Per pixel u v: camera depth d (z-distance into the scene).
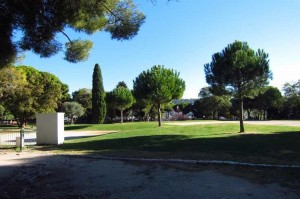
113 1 9.11
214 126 28.16
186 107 74.50
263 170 10.55
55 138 20.53
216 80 22.83
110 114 62.03
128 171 10.97
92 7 8.85
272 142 16.55
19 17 8.56
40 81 40.44
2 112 57.25
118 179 9.75
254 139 17.92
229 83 22.75
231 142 16.91
